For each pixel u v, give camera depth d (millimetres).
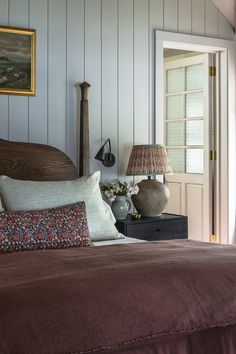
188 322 2000
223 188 5348
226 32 5203
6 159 3902
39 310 1778
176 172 5906
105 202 4113
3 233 2891
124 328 1863
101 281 1994
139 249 2689
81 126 4281
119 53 4562
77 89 4355
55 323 1766
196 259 2354
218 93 5355
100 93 4473
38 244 2941
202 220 5508
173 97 5965
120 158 4602
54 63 4238
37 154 4039
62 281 1962
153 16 4738
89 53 4406
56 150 4145
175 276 2127
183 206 5758
